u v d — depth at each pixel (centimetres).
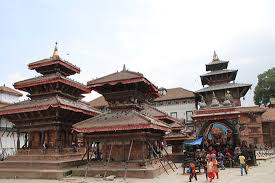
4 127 4756
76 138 3225
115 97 2623
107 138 2430
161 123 2697
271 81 8781
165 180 2069
